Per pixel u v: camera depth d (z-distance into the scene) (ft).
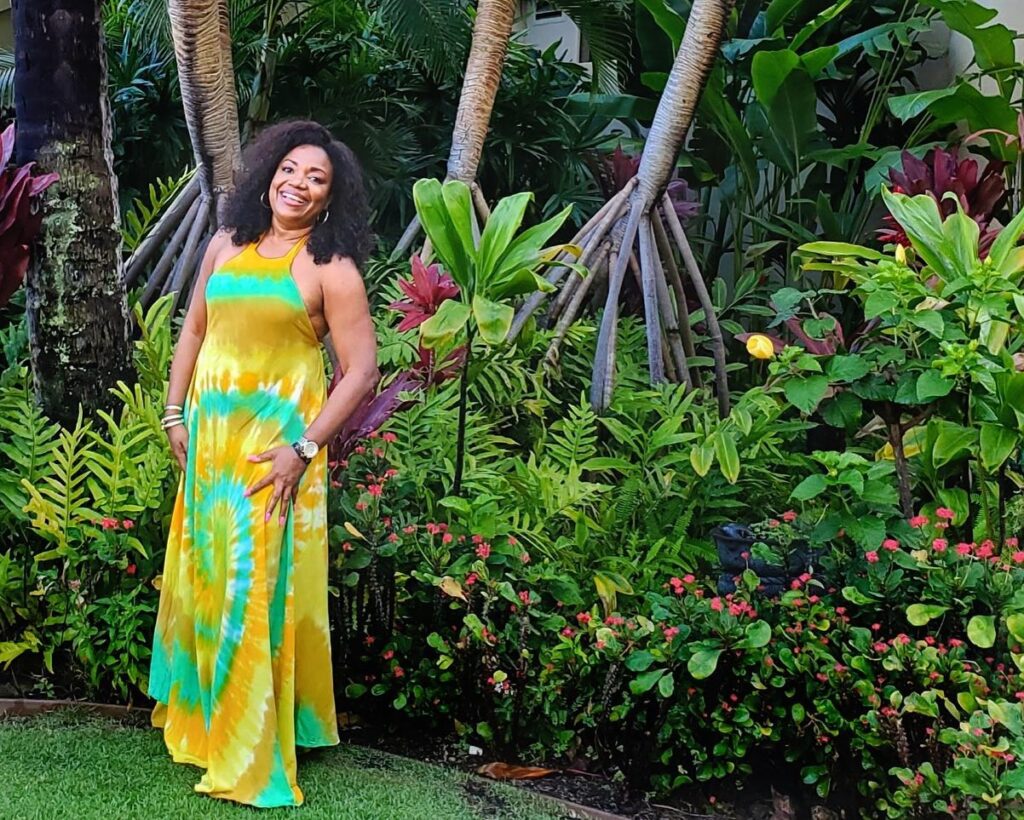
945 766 7.15
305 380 7.67
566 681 8.23
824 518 8.29
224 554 7.57
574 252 9.73
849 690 7.48
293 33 18.28
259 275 7.44
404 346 12.23
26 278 10.44
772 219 17.69
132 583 9.11
